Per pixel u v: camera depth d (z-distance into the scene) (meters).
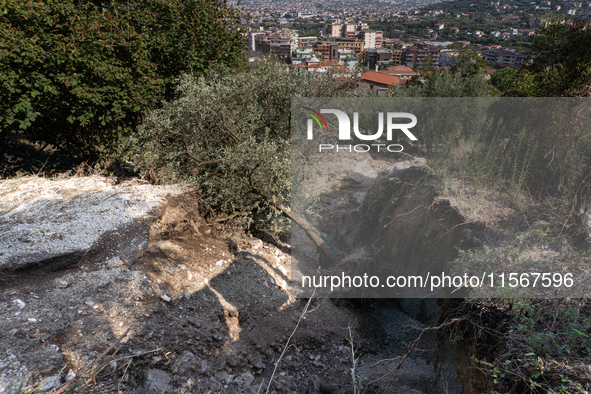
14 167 7.82
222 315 4.46
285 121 7.87
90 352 3.26
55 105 7.06
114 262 4.21
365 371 4.57
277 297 5.24
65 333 3.29
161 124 6.55
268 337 4.72
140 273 4.21
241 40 10.33
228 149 6.34
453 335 3.57
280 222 6.85
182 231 5.48
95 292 3.80
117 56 8.00
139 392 3.26
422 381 4.16
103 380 3.10
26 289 3.55
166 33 9.16
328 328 5.09
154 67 8.32
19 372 2.84
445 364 4.00
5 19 6.20
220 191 6.33
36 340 3.12
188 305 4.33
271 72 7.99
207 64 9.48
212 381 3.81
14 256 3.69
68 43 6.63
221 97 6.89
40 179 5.89
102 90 6.94
